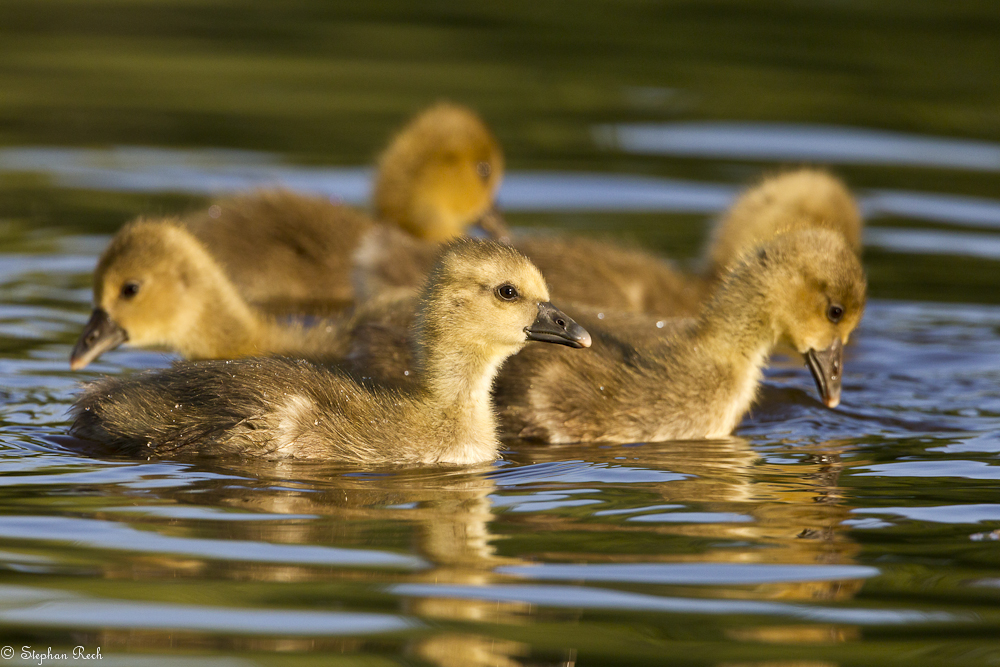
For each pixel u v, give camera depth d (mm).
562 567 9297
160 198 21703
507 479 11570
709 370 13875
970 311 17812
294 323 15648
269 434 11820
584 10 35188
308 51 30531
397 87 27859
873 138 25625
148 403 12008
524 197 22500
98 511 10172
